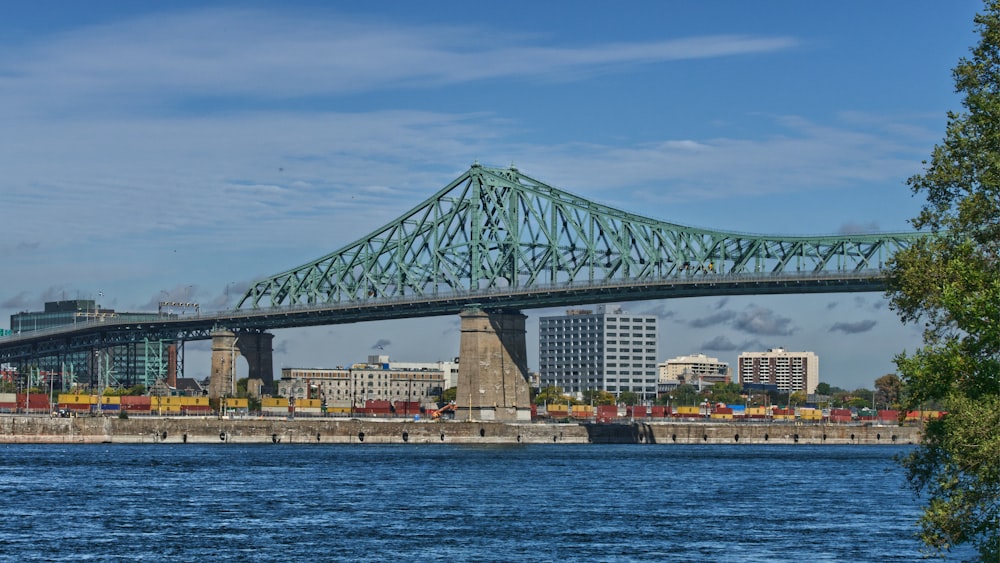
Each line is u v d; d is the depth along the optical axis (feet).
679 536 343.46
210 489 468.34
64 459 643.04
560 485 507.71
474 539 333.01
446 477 542.98
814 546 326.85
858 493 487.61
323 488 477.77
